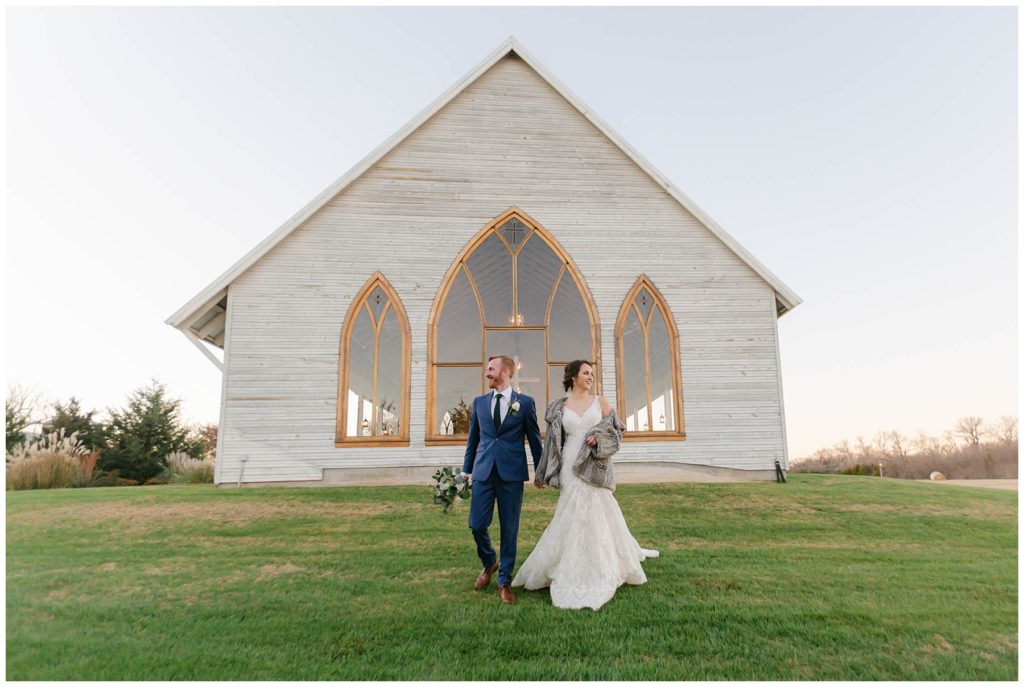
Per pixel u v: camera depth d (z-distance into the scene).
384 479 10.95
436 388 11.83
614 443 4.55
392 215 11.94
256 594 4.72
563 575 4.41
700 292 12.21
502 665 3.30
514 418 4.63
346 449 11.00
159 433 21.45
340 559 5.83
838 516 7.94
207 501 8.88
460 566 5.55
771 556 5.91
